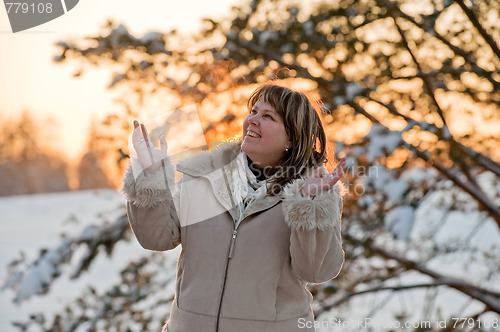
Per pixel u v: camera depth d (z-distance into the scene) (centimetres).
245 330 202
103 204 659
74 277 654
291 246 201
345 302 623
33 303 1102
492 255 654
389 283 650
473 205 666
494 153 557
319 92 559
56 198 4394
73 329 620
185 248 214
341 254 212
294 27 554
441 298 807
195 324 204
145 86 556
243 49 566
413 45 554
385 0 543
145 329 616
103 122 534
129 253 707
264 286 204
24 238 2620
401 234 516
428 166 549
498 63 540
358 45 558
